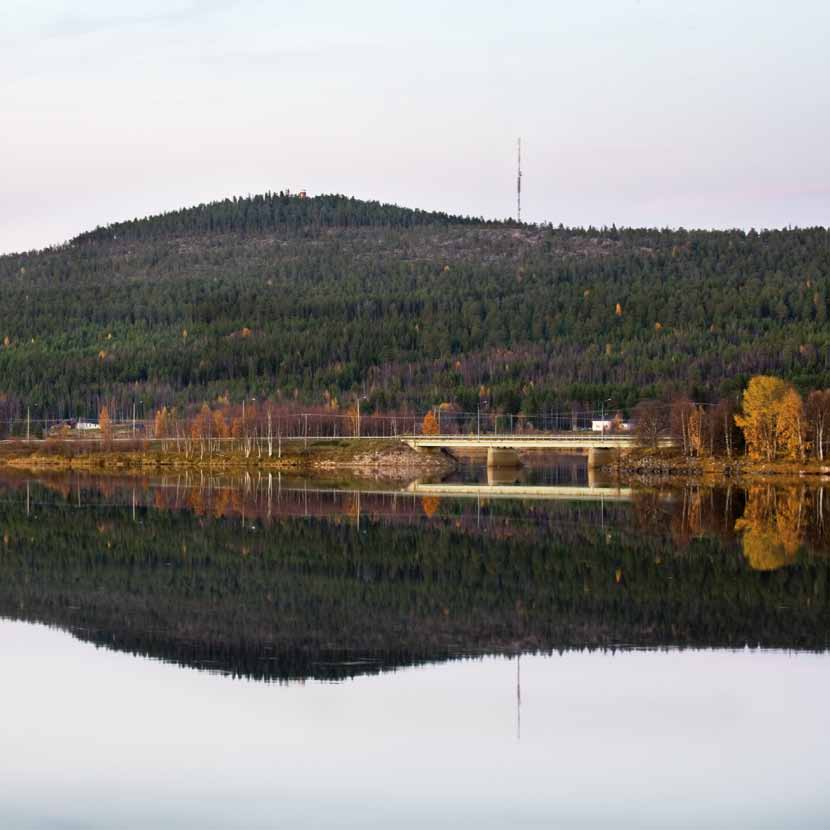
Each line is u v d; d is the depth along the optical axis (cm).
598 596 12625
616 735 8062
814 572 13900
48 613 11962
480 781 7300
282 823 6731
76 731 8206
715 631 10862
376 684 9256
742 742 7894
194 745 7944
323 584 13625
